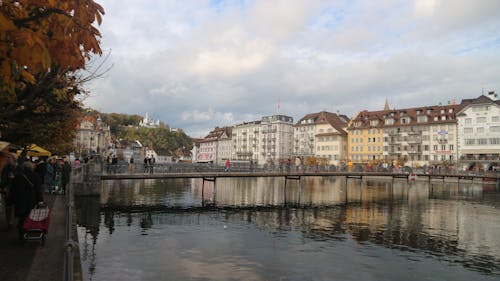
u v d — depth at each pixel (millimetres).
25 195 11625
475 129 95000
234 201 41906
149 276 15297
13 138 15742
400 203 43156
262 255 19219
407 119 110125
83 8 4352
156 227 25359
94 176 33750
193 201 40094
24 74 4324
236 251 19828
